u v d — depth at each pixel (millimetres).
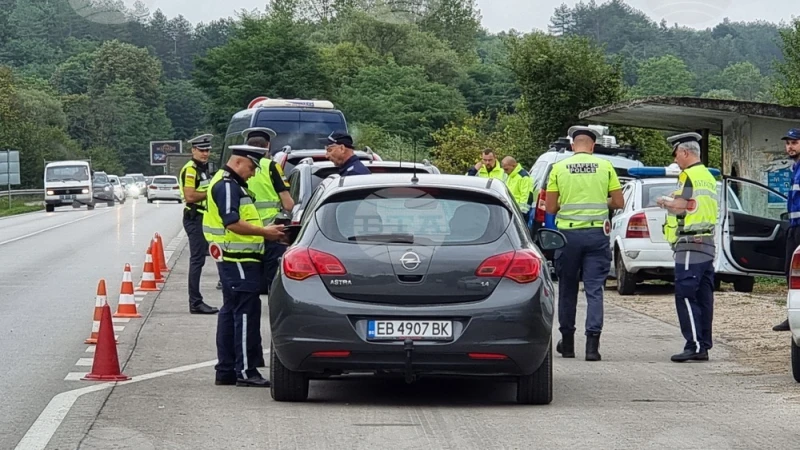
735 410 8570
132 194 79812
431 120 61031
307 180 15445
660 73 83438
